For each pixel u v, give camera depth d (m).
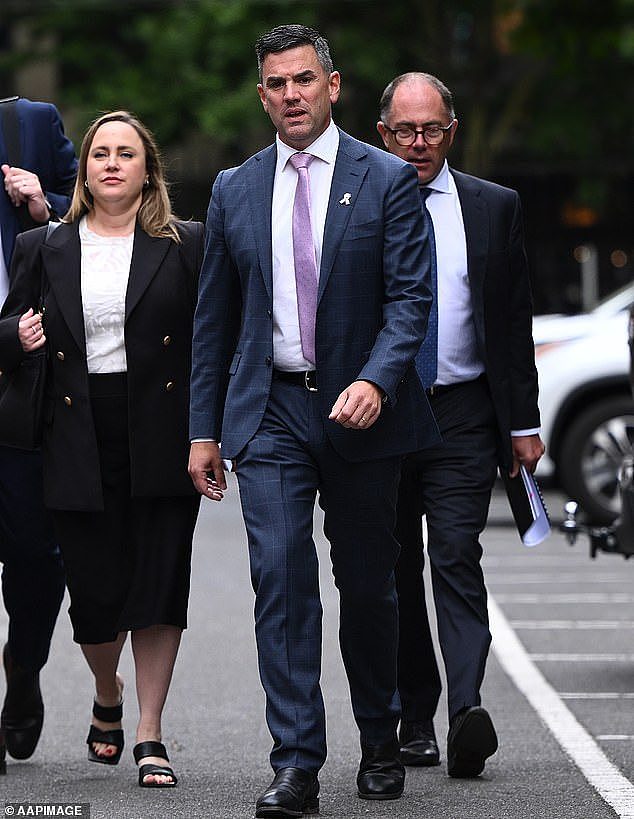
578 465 31.88
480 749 13.73
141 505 13.84
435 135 14.51
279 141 12.96
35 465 14.18
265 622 12.49
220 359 13.33
